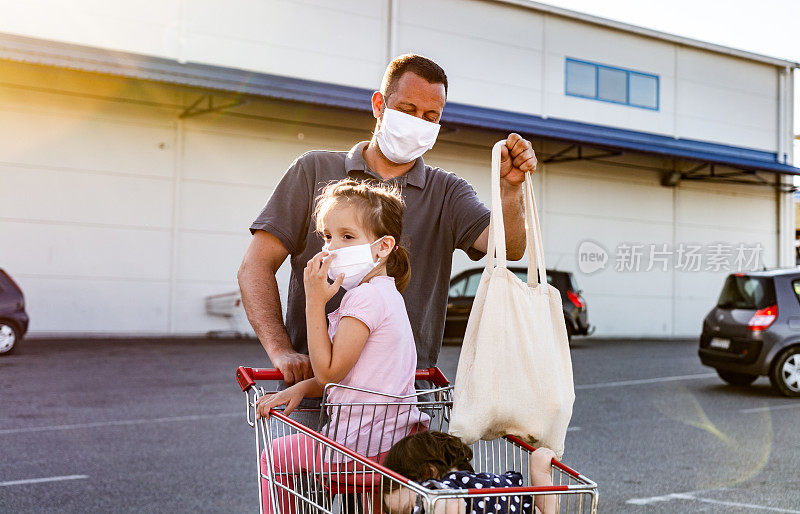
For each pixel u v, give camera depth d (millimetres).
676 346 20891
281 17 19516
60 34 17469
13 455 6941
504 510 2154
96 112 18016
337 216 2404
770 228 27594
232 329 19047
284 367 2467
